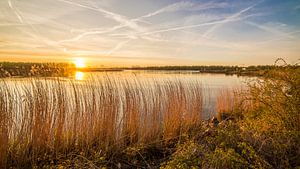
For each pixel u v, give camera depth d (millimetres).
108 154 5742
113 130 6086
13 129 5320
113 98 6289
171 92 7426
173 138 6801
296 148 4293
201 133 6645
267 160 4117
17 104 5395
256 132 4875
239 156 3898
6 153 4906
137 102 6688
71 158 5328
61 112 5680
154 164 5484
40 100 5434
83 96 6086
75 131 5879
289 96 5418
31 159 5172
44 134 5422
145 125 6602
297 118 5121
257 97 6035
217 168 3777
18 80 5562
